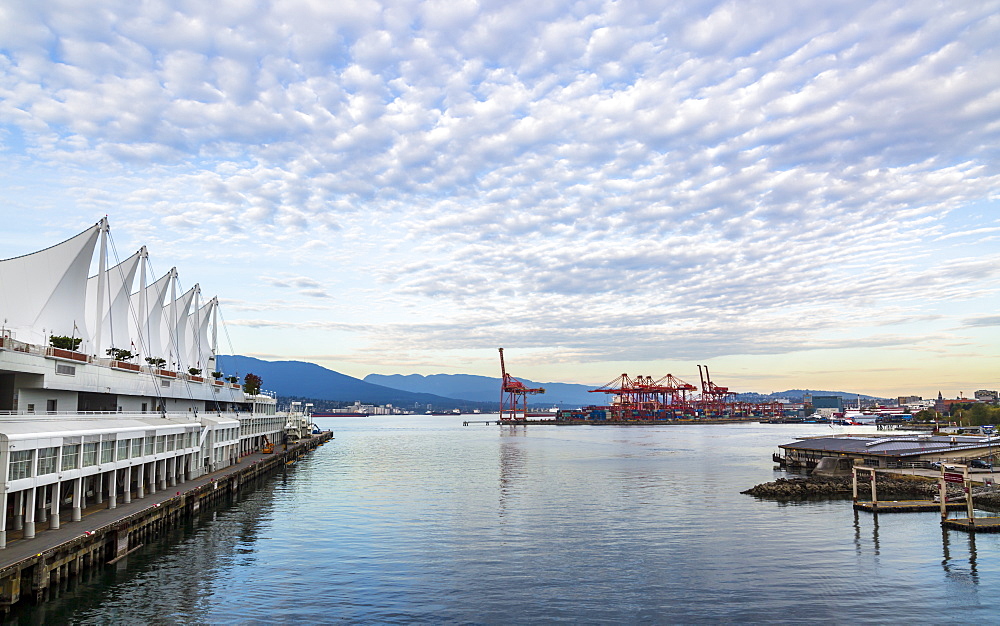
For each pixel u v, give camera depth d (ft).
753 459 469.16
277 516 221.46
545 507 242.37
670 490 290.76
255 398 483.51
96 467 164.35
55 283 251.19
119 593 130.31
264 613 120.37
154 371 295.69
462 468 408.26
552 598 130.31
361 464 439.22
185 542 177.78
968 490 188.34
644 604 126.72
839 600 128.36
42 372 203.41
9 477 126.41
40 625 111.86
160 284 368.27
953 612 121.60
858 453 334.85
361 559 160.15
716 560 158.92
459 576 145.38
